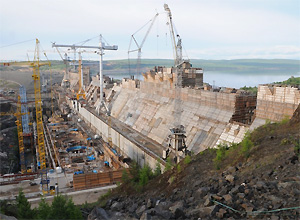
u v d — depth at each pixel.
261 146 42.69
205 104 103.38
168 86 128.75
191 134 99.62
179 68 114.94
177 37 112.88
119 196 55.53
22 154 151.62
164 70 140.12
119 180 87.88
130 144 115.19
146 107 141.75
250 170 36.50
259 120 78.38
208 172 44.44
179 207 31.41
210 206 29.41
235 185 33.88
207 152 54.78
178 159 86.25
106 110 177.38
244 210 27.39
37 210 49.69
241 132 81.31
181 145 87.75
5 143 164.50
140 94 157.38
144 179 59.00
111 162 119.44
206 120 98.00
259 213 25.69
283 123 49.66
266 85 77.38
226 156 47.47
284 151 37.28
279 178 31.34
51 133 175.12
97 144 150.62
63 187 90.81
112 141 141.00
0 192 84.19
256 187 30.28
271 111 75.12
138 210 38.34
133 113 150.25
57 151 137.62
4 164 138.25
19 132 156.75
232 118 88.56
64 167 115.44
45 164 117.56
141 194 51.66
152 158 94.69
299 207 24.73
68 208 40.91
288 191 27.92
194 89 110.75
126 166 103.75
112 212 42.09
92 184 86.00
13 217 45.81
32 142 173.00
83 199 73.44
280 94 72.19
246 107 90.88
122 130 135.38
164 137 111.12
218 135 88.56
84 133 174.88
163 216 29.94
